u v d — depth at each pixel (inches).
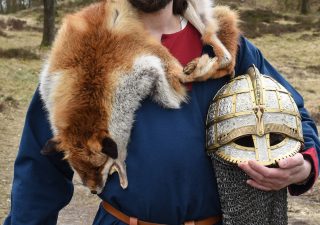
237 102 91.5
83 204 273.7
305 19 1400.1
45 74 96.3
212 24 98.4
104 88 89.8
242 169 89.4
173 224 97.0
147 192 94.1
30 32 1206.3
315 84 677.9
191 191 95.4
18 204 107.4
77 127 90.7
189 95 95.6
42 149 97.3
